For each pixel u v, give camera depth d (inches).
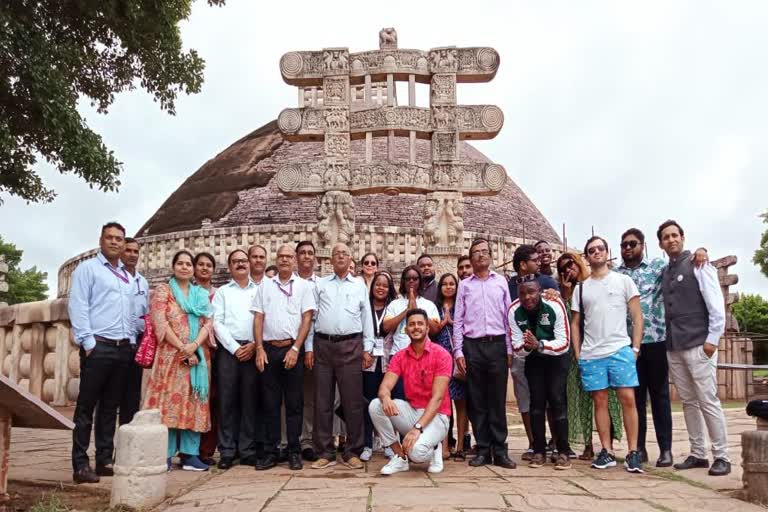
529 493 187.3
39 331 524.4
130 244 253.3
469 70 427.8
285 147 1010.1
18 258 1486.2
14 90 369.7
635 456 230.7
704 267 235.5
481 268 250.5
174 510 175.5
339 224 422.6
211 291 276.4
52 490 206.7
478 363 245.9
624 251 268.7
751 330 1387.8
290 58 434.3
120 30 447.2
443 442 262.8
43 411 183.3
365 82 435.2
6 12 352.8
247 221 865.5
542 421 244.1
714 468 225.3
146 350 241.6
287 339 247.6
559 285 283.6
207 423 248.4
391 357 264.4
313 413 257.6
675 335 240.8
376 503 171.8
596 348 242.2
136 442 187.0
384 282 271.1
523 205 1010.7
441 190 422.9
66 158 394.3
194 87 506.6
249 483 207.8
